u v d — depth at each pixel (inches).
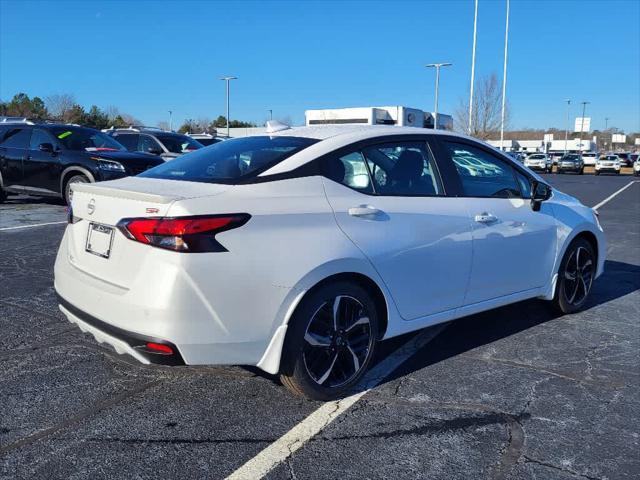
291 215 127.8
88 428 123.3
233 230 119.8
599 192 874.1
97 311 125.3
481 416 132.5
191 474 107.7
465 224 160.7
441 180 161.5
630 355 171.8
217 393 140.9
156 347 116.4
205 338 118.0
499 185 179.0
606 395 144.4
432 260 152.3
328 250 130.3
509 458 115.4
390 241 142.3
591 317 208.1
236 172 136.5
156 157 486.9
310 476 108.0
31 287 229.3
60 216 418.6
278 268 123.6
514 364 163.6
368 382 150.2
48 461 110.9
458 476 109.0
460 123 1817.2
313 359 133.8
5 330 180.5
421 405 137.4
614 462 114.7
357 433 123.7
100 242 130.9
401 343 179.6
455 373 156.8
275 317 124.8
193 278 115.4
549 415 133.6
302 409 133.6
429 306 155.3
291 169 135.6
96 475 106.8
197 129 2497.5
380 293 143.3
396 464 112.5
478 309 170.2
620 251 344.8
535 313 211.8
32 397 136.7
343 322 137.9
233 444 118.4
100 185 137.9
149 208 119.4
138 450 115.3
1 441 117.4
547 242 189.0
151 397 138.2
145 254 118.3
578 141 3294.8
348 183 141.8
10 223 384.2
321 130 157.2
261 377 150.3
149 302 115.7
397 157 154.4
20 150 471.2
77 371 151.6
